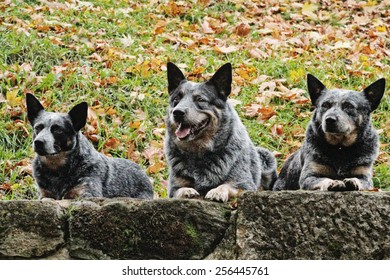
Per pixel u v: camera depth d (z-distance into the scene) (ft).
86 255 22.97
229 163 29.86
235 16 62.28
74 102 43.80
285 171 33.63
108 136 41.04
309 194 22.90
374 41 57.26
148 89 46.26
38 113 32.63
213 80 30.55
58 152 31.01
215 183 29.73
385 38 58.23
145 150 39.93
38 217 23.06
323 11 64.28
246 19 61.36
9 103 42.78
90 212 23.27
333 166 29.66
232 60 51.26
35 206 23.11
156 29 56.13
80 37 52.47
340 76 49.34
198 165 29.86
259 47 54.49
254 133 42.06
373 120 44.39
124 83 46.47
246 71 49.03
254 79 48.39
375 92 30.09
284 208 22.82
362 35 59.00
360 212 22.68
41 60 48.47
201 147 29.68
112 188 33.09
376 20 62.54
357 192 22.82
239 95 46.50
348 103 29.45
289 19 63.52
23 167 37.58
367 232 22.59
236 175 29.94
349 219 22.68
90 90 45.16
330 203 22.77
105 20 57.26
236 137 30.48
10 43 49.70
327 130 28.58
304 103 45.73
